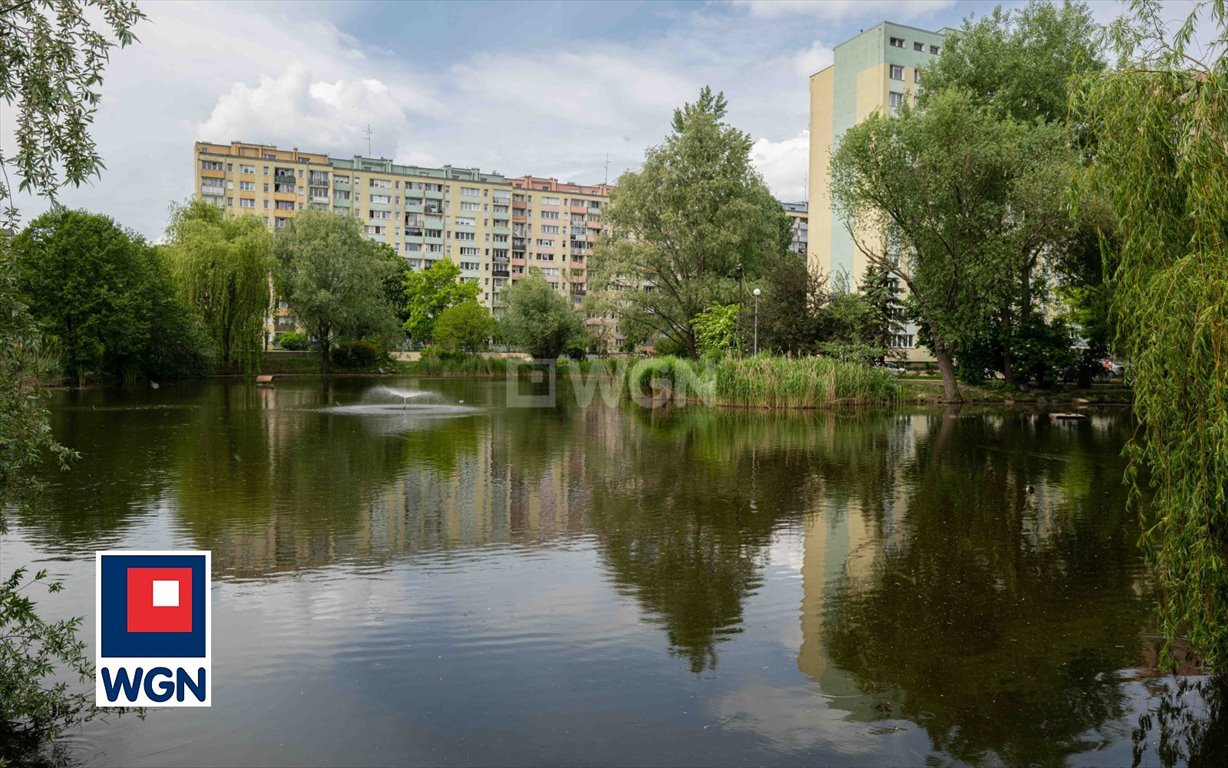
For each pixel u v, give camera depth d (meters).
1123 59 5.46
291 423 21.22
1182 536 4.66
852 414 25.75
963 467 13.90
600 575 7.07
